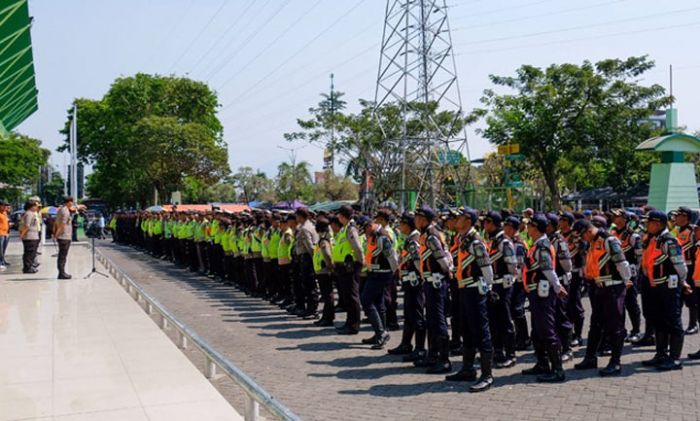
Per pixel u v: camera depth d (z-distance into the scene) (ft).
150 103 161.27
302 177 186.60
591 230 26.99
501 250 26.99
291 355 29.63
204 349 22.17
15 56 48.29
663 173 79.00
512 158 100.58
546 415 20.71
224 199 218.38
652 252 27.22
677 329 26.63
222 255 59.36
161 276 64.03
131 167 157.69
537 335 25.52
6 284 48.32
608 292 26.14
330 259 35.65
